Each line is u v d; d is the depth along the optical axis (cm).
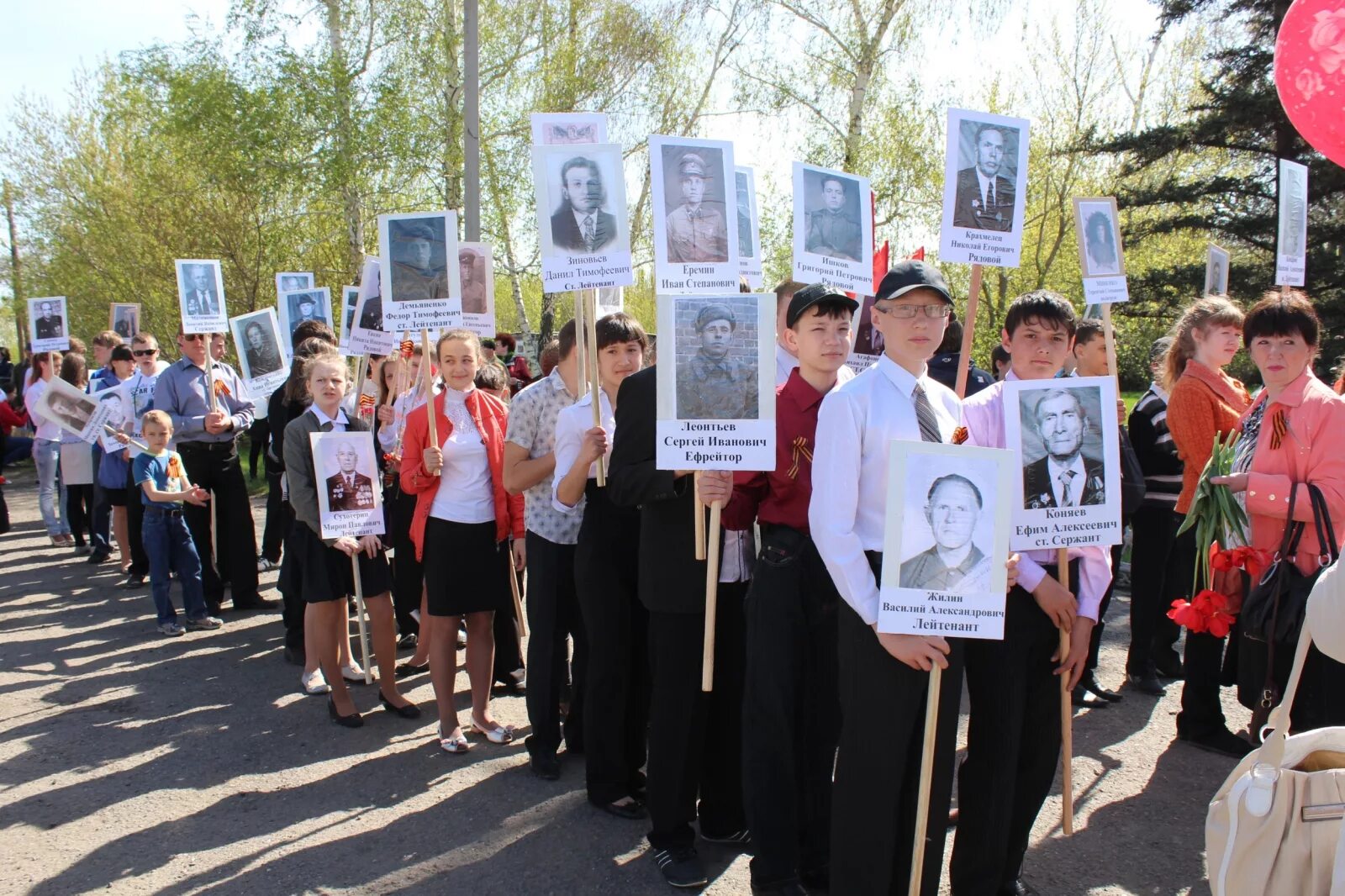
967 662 306
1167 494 520
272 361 751
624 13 1856
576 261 391
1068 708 324
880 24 1686
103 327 2217
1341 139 275
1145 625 529
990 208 363
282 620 707
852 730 278
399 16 1759
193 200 1908
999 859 305
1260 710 366
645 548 357
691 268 382
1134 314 1802
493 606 468
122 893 345
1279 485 350
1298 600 346
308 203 1794
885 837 276
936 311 276
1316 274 1608
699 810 385
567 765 456
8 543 1062
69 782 442
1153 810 398
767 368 312
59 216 2277
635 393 359
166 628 685
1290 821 217
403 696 532
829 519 268
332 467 493
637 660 411
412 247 471
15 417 1078
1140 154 1723
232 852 375
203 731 502
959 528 250
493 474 468
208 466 733
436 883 351
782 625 316
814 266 421
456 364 479
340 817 404
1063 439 301
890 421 274
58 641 673
